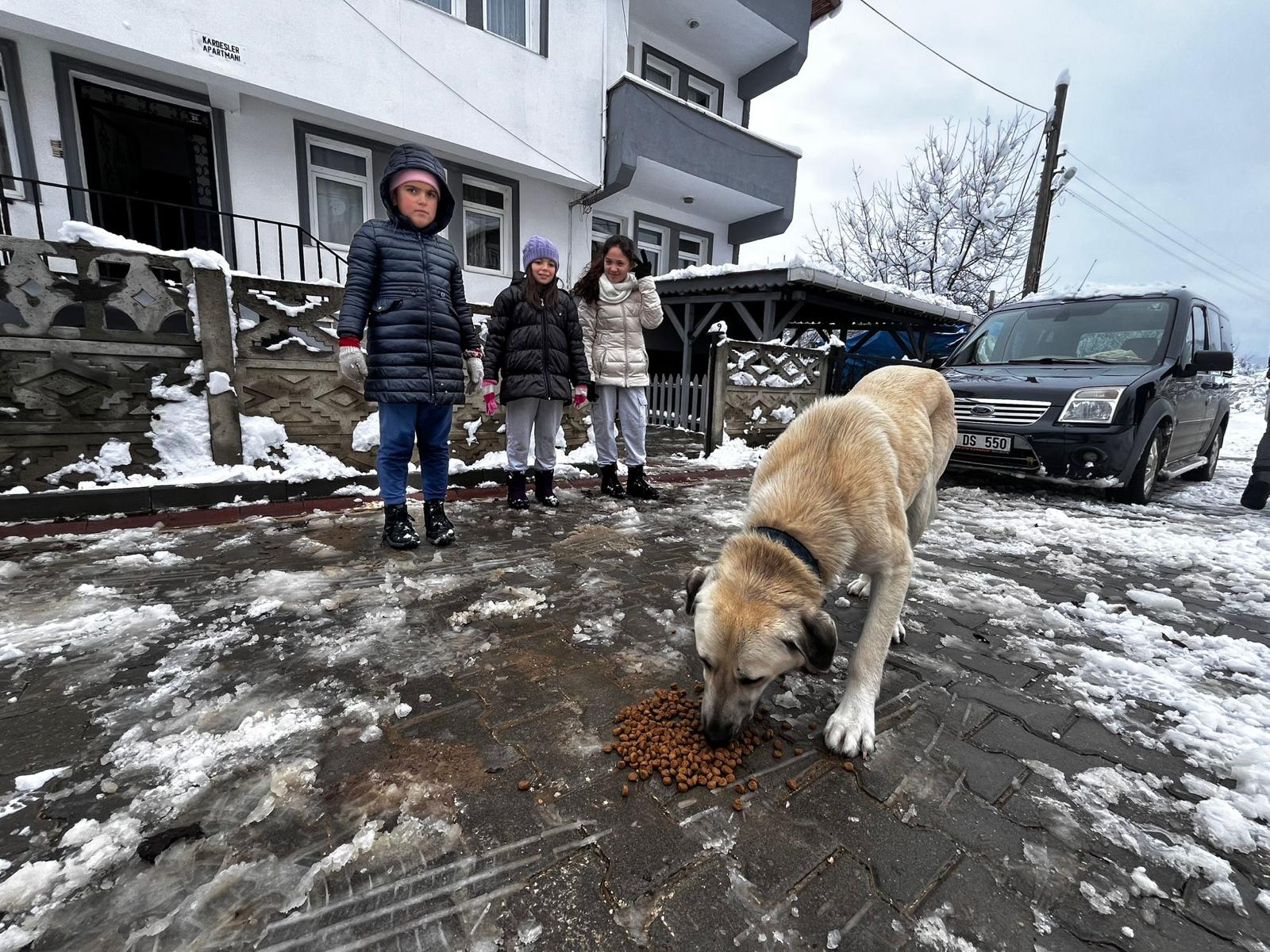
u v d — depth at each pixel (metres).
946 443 2.93
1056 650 2.53
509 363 4.31
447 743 1.73
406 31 7.41
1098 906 1.26
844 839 1.43
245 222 7.36
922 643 2.59
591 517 4.42
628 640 2.46
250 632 2.36
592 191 9.87
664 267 12.67
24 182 6.07
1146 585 3.42
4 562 2.95
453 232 9.12
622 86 9.17
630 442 5.06
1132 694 2.17
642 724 1.83
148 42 5.88
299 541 3.53
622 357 4.87
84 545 3.30
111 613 2.45
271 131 7.31
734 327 13.33
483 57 8.09
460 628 2.50
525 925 1.16
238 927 1.13
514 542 3.73
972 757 1.78
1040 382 5.70
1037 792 1.63
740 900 1.24
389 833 1.38
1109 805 1.59
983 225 18.77
